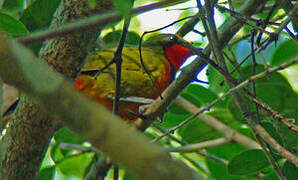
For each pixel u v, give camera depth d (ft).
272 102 29.81
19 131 25.55
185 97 36.45
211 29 24.32
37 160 26.71
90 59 31.94
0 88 12.65
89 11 23.82
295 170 26.73
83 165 41.11
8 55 10.43
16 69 10.41
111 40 38.32
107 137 9.80
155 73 33.27
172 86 27.02
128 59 33.09
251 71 30.89
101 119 9.97
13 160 26.17
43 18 27.63
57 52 24.41
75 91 10.33
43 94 10.23
